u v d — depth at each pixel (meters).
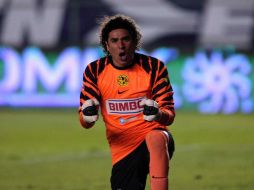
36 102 69.56
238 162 36.84
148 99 17.16
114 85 18.19
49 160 38.59
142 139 18.28
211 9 79.31
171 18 79.31
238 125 57.25
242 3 79.31
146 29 79.38
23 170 34.78
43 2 81.69
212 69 66.38
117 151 18.53
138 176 18.44
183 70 67.12
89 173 33.47
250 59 65.81
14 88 69.81
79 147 44.78
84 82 18.50
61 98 68.94
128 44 17.81
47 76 69.12
